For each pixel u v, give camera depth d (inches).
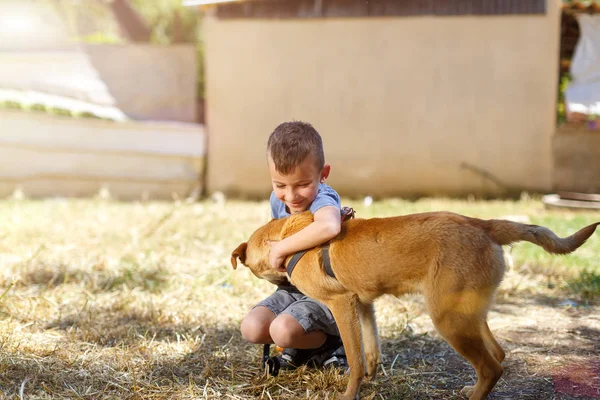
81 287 216.7
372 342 144.1
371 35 479.5
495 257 124.6
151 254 264.1
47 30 581.9
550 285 230.4
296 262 133.9
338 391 141.9
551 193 467.2
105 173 468.1
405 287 129.6
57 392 135.9
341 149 487.8
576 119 449.4
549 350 168.2
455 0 470.0
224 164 493.7
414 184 483.5
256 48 489.1
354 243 130.5
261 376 147.1
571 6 466.0
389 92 481.1
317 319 144.4
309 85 486.9
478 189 476.7
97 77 495.5
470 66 472.4
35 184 457.4
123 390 138.6
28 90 479.5
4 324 175.9
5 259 249.3
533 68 466.3
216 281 227.1
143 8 775.7
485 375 124.3
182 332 180.5
